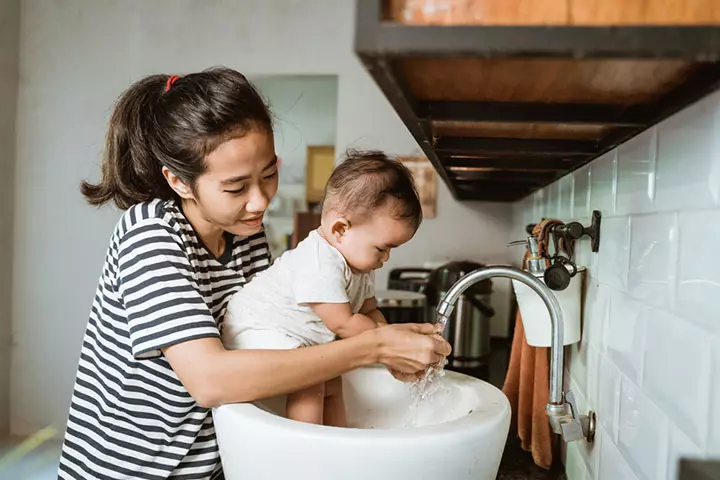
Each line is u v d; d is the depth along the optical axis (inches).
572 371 47.8
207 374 31.5
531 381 50.2
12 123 125.6
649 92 24.8
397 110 28.3
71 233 126.1
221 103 33.6
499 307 105.5
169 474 37.4
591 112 28.9
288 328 39.2
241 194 35.6
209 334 32.6
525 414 50.4
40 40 125.5
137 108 38.1
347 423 42.5
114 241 36.6
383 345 33.3
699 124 22.1
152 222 35.3
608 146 35.2
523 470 46.8
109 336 36.8
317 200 158.4
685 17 18.4
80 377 39.6
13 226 127.1
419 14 19.7
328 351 32.2
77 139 125.3
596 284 39.7
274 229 165.9
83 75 124.7
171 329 32.3
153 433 36.9
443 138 41.6
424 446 26.9
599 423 37.6
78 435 39.0
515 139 40.5
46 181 126.2
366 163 40.6
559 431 37.2
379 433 27.3
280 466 28.4
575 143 39.3
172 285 33.3
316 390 38.0
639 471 28.8
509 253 114.3
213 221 37.1
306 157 160.6
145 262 33.8
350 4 119.4
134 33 123.6
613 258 35.3
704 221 21.4
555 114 29.5
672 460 24.2
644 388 28.3
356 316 38.0
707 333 20.8
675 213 24.6
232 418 30.3
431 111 30.4
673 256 24.7
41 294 127.2
